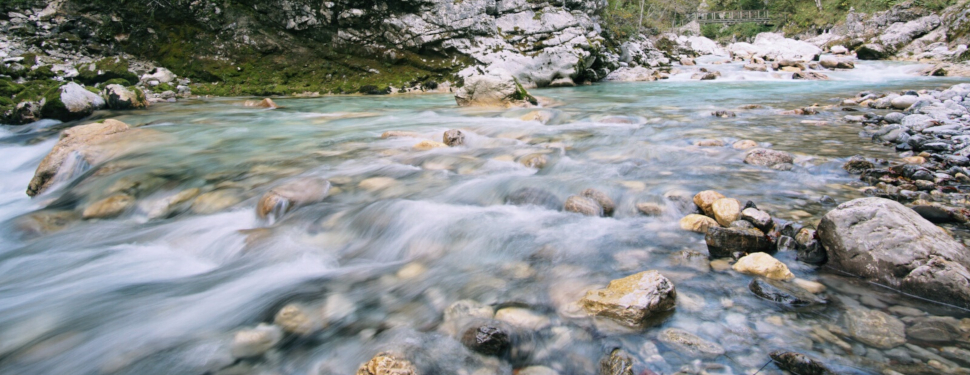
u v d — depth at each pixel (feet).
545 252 10.04
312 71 50.26
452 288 8.90
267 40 49.78
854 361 6.33
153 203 14.60
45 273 10.61
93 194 15.56
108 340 7.93
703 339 6.96
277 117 29.86
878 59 80.48
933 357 6.33
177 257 11.41
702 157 17.07
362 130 24.63
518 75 51.75
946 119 21.93
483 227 11.38
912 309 7.43
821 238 9.21
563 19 55.77
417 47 51.31
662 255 9.69
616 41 69.82
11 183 19.71
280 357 7.30
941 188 12.73
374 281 9.41
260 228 12.14
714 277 8.70
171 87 44.19
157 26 48.73
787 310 7.57
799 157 16.39
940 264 7.68
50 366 7.36
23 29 44.88
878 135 19.39
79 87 31.35
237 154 19.35
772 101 34.91
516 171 16.15
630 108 31.68
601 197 12.51
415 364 6.81
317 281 9.52
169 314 8.61
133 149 20.11
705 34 155.63
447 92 49.42
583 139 20.77
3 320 8.57
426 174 15.88
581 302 7.93
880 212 8.65
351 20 50.26
